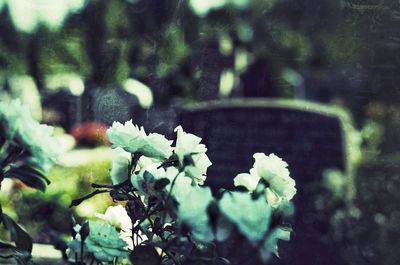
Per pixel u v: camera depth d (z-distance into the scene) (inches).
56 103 253.9
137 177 46.2
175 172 45.7
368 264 144.1
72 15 241.0
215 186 159.0
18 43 245.4
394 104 187.0
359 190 154.2
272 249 44.1
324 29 199.2
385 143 179.2
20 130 44.3
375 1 187.0
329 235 147.5
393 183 155.3
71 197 158.4
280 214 43.8
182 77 229.1
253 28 220.4
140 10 233.5
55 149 45.0
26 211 151.7
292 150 159.8
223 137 161.0
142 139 47.1
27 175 45.2
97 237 45.9
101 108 232.4
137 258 45.6
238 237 42.4
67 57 244.1
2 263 57.1
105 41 236.7
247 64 224.1
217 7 224.4
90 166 172.7
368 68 190.7
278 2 212.1
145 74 233.1
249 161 159.5
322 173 157.8
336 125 159.8
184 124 163.0
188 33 230.8
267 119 160.6
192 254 45.8
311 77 251.0
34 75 252.7
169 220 47.5
